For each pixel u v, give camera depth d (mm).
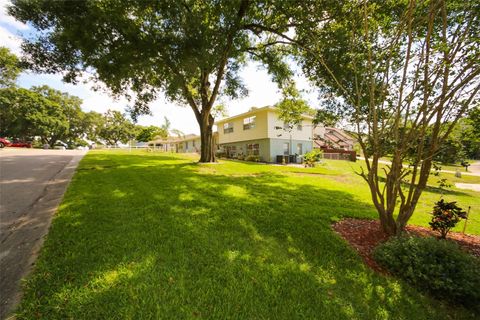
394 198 3756
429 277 2641
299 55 8688
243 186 7289
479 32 3098
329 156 24688
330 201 6180
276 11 7512
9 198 4715
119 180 6777
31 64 7816
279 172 12031
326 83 5887
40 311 1869
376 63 3758
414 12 3279
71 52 7547
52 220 3672
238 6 7672
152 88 10758
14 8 6262
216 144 30109
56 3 6117
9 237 3094
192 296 2168
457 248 3027
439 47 2854
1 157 10625
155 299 2078
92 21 6367
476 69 2811
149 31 7102
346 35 5160
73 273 2340
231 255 2980
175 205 4750
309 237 3768
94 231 3293
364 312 2248
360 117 4180
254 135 22609
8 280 2225
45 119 30344
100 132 45750
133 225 3586
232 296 2221
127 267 2504
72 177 6934
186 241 3236
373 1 4195
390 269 2988
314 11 5848
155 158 15109
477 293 2391
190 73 8148
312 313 2131
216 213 4500
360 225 4496
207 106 13445
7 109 26484
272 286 2443
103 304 1972
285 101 12273
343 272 2887
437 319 2281
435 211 4176
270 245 3395
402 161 3727
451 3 3037
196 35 6605
